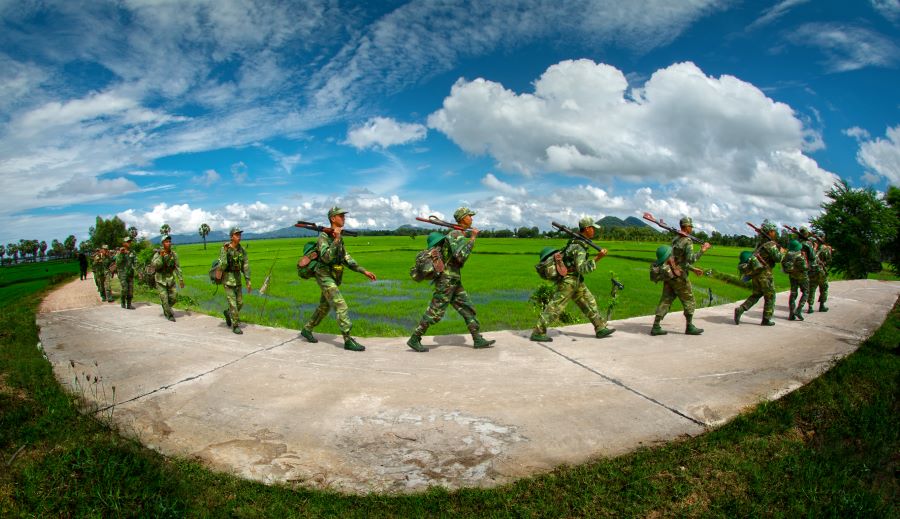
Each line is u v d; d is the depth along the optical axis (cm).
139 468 373
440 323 1212
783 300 1314
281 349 716
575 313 1334
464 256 682
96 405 494
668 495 347
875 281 1994
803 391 537
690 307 808
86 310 1152
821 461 391
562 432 441
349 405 499
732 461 387
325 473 381
